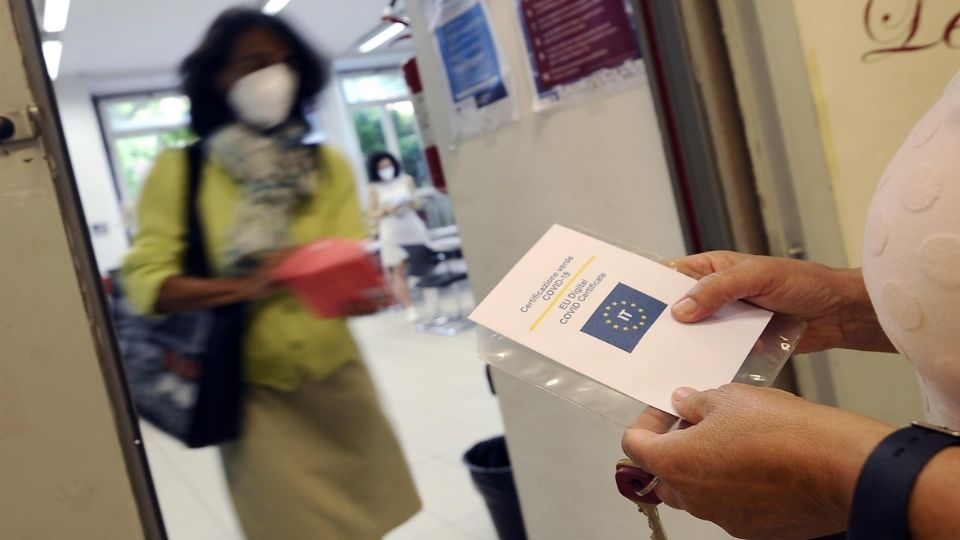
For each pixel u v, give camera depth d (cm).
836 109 100
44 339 73
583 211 137
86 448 75
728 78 108
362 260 131
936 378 47
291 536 126
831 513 42
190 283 119
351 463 135
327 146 139
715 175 108
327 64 140
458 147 168
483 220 166
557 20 131
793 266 68
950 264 43
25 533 73
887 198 50
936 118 47
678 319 62
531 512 176
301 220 130
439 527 227
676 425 53
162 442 408
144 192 122
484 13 148
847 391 109
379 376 429
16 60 72
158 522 80
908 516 35
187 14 605
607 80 125
